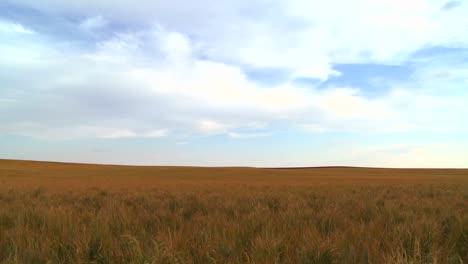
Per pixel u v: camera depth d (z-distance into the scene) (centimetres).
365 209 855
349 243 485
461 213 782
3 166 9425
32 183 2959
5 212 763
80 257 443
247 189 1920
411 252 448
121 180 4262
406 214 737
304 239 498
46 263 422
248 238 525
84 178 5025
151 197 1277
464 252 494
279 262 421
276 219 675
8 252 465
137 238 526
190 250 473
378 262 417
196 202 1049
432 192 1612
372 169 12081
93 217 678
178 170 8756
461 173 8988
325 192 1600
